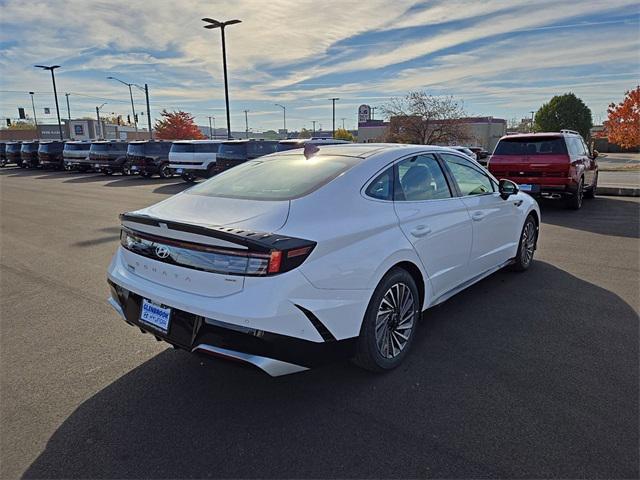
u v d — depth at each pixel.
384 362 3.18
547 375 3.13
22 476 2.30
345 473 2.29
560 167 9.49
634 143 27.47
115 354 3.62
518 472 2.25
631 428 2.55
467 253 4.16
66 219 10.23
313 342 2.69
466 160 4.47
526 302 4.48
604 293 4.69
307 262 2.63
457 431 2.57
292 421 2.71
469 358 3.39
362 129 63.41
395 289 3.26
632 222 8.64
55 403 2.94
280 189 3.12
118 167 24.50
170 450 2.48
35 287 5.32
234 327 2.53
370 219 3.10
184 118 52.44
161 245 2.86
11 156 32.78
